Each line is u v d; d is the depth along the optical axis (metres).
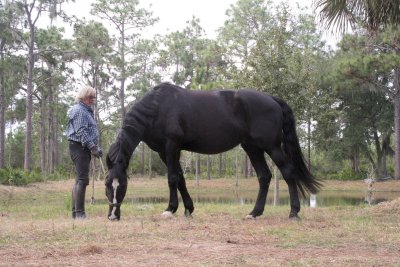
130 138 7.71
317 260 4.91
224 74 18.36
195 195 27.09
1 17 36.41
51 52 41.03
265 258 5.02
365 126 43.97
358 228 7.00
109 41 44.22
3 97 43.38
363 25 9.12
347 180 41.72
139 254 5.19
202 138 7.98
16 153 63.56
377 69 25.44
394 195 26.58
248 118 8.10
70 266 4.65
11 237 6.11
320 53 39.62
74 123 8.08
